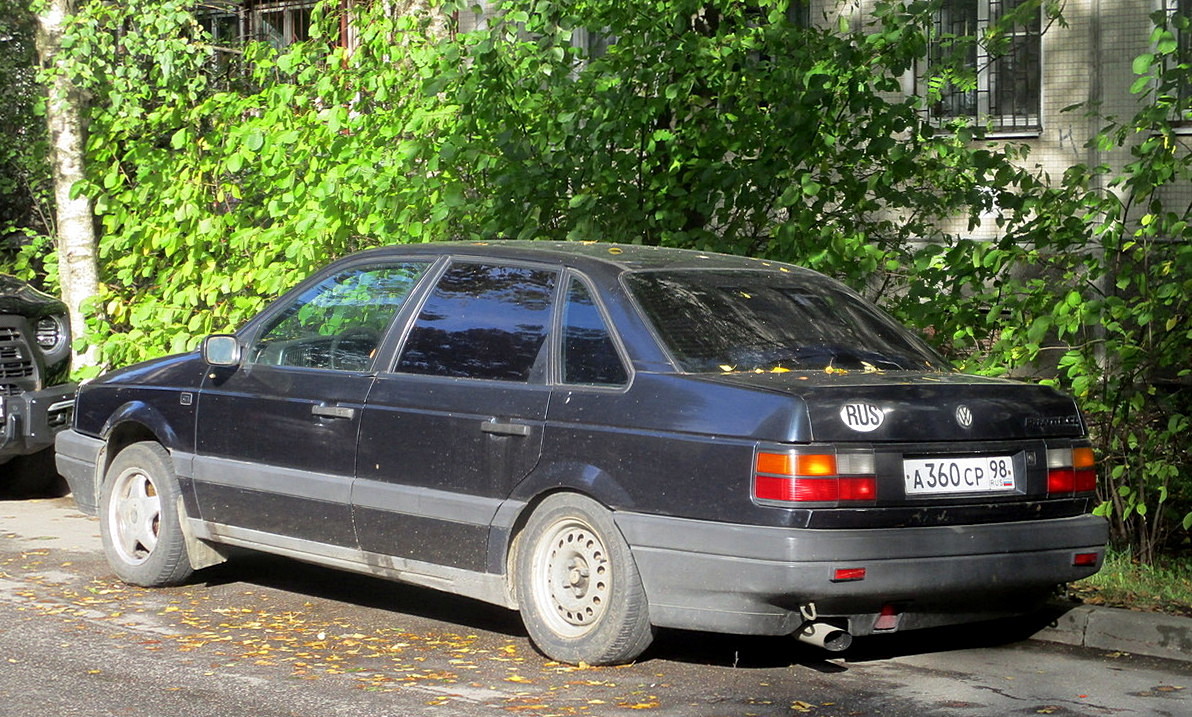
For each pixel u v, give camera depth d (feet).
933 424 19.66
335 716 18.76
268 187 37.42
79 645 22.45
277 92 36.04
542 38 33.37
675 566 19.57
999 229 31.24
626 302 21.20
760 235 32.68
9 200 56.18
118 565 26.89
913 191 31.71
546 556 21.20
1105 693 20.10
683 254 23.57
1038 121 55.11
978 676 20.97
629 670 20.94
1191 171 26.84
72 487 27.96
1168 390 28.71
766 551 18.83
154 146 39.88
